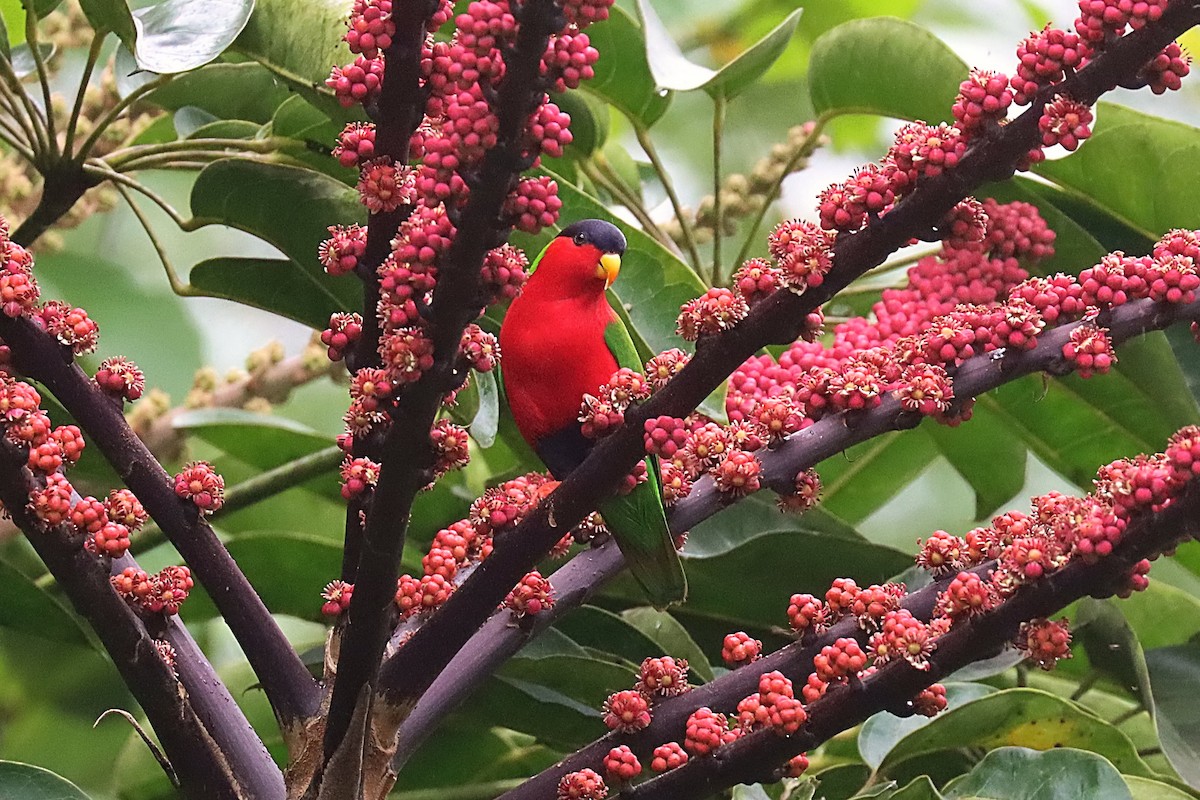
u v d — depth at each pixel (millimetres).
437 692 3855
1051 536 3520
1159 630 6055
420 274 2988
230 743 3721
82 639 5582
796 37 9562
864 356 3881
